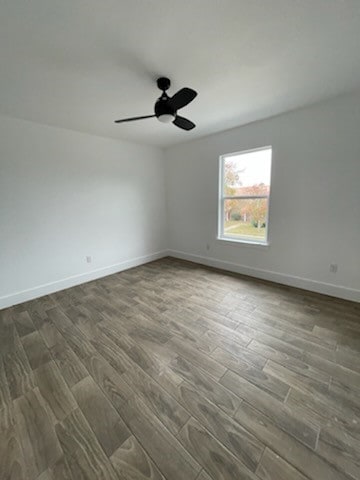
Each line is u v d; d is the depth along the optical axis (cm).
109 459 108
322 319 222
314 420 124
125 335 207
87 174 333
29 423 128
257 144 301
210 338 199
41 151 284
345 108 229
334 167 246
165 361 173
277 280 315
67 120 273
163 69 175
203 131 334
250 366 165
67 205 316
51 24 126
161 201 450
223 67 174
